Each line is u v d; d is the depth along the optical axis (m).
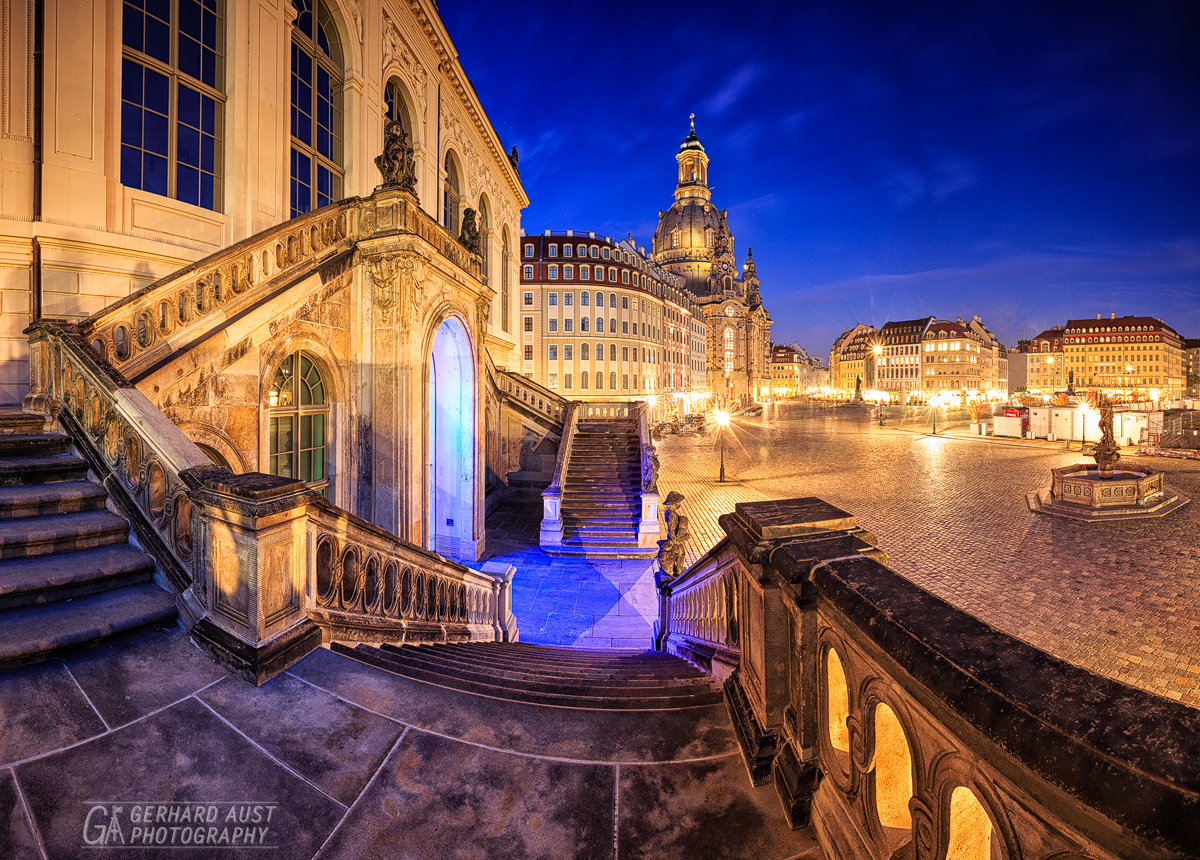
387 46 14.23
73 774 2.41
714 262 121.44
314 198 11.63
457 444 13.27
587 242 70.94
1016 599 12.09
